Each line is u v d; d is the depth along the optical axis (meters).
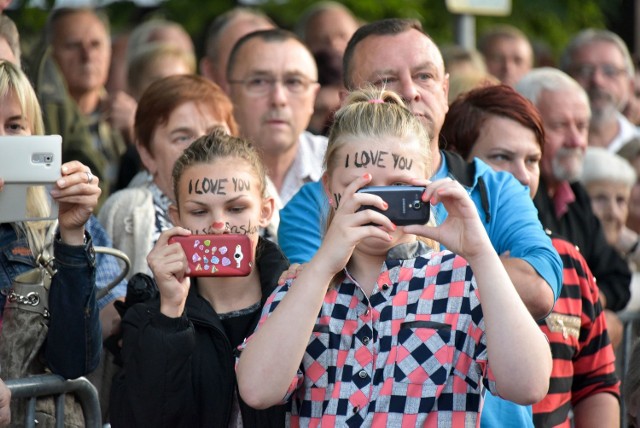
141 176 12.14
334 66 17.80
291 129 13.05
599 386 10.34
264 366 7.02
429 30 23.33
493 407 8.52
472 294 7.33
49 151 7.86
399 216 7.15
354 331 7.44
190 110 11.37
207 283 8.49
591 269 12.54
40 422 8.37
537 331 6.96
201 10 22.27
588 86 17.77
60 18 16.75
